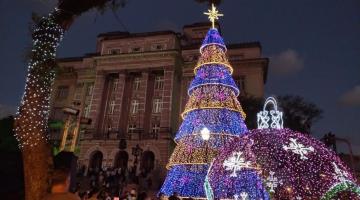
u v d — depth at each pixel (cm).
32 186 586
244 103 3152
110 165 3409
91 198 1611
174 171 1772
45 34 691
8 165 976
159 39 4041
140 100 3744
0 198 862
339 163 1067
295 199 1095
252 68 3884
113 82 4003
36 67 666
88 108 4044
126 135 3569
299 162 1093
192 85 1994
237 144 1159
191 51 4166
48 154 633
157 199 1656
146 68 3838
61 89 4359
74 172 1023
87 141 3572
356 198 1008
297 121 2966
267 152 1108
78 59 4544
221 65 2022
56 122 3631
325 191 1064
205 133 1488
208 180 1252
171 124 3538
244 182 1329
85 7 750
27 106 632
